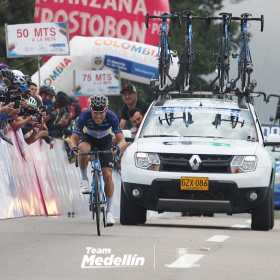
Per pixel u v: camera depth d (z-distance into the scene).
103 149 35.19
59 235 32.06
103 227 35.81
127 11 74.88
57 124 50.56
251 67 50.34
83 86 64.88
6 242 29.48
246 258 26.41
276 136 39.84
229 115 39.97
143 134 39.25
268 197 37.19
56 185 46.25
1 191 39.19
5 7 107.50
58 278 21.81
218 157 36.75
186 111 40.12
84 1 74.25
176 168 36.75
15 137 41.81
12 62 99.56
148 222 41.75
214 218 50.38
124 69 70.31
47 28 57.09
